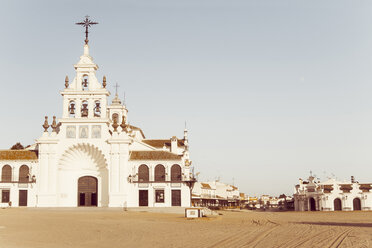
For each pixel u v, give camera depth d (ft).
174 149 314.14
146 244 92.48
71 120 264.31
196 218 186.70
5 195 259.60
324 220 199.41
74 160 266.36
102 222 156.66
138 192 259.80
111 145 261.03
